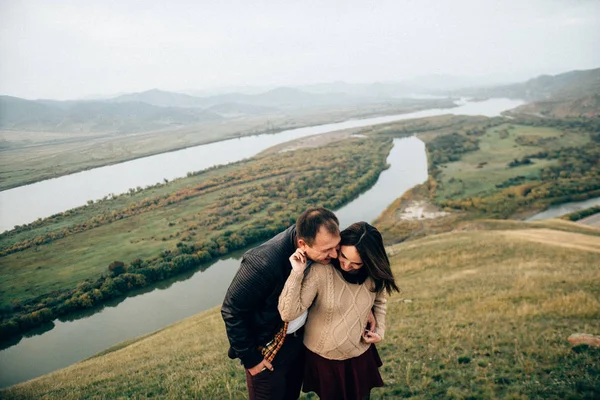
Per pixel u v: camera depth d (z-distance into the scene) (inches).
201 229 3427.7
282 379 139.9
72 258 3088.1
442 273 943.0
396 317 514.3
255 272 118.3
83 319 2010.3
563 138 6190.9
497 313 426.6
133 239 3405.5
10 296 2442.2
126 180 6791.3
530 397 211.2
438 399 230.5
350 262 122.6
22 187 6766.7
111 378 455.2
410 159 5629.9
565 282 552.7
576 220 2513.5
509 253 1023.6
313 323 135.6
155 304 2089.1
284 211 3563.0
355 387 142.5
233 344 127.1
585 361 244.5
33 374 1558.8
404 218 2925.7
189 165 7795.3
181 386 329.1
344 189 3890.3
